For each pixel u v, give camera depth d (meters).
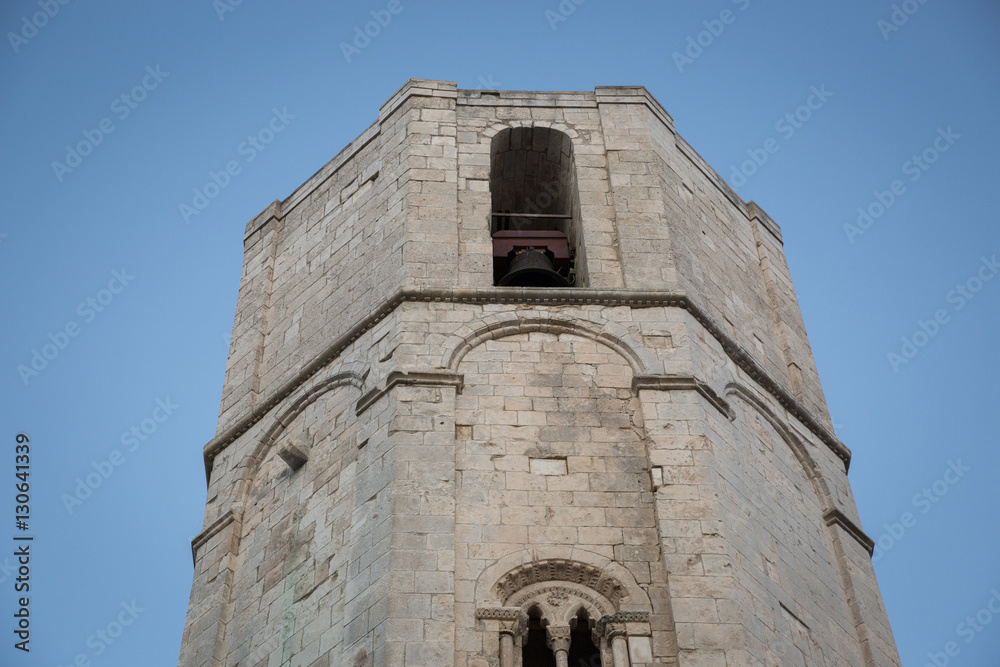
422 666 23.61
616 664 24.05
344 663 24.50
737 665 23.92
